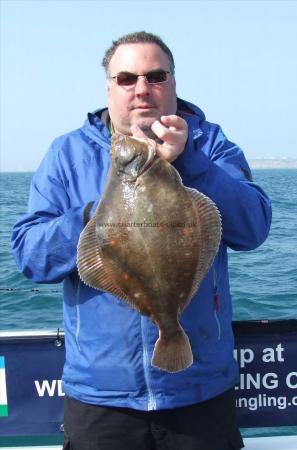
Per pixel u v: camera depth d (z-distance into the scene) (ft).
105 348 9.73
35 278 9.71
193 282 8.22
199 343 9.73
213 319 9.88
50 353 12.45
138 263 8.09
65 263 9.30
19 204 90.27
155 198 8.04
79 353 10.05
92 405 10.01
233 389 10.65
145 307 8.27
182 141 8.35
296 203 86.43
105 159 10.43
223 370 10.08
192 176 9.05
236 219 9.44
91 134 10.71
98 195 10.13
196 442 9.93
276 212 72.08
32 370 12.47
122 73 9.73
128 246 8.07
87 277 8.29
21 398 12.50
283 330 12.36
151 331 9.57
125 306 9.62
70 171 10.44
